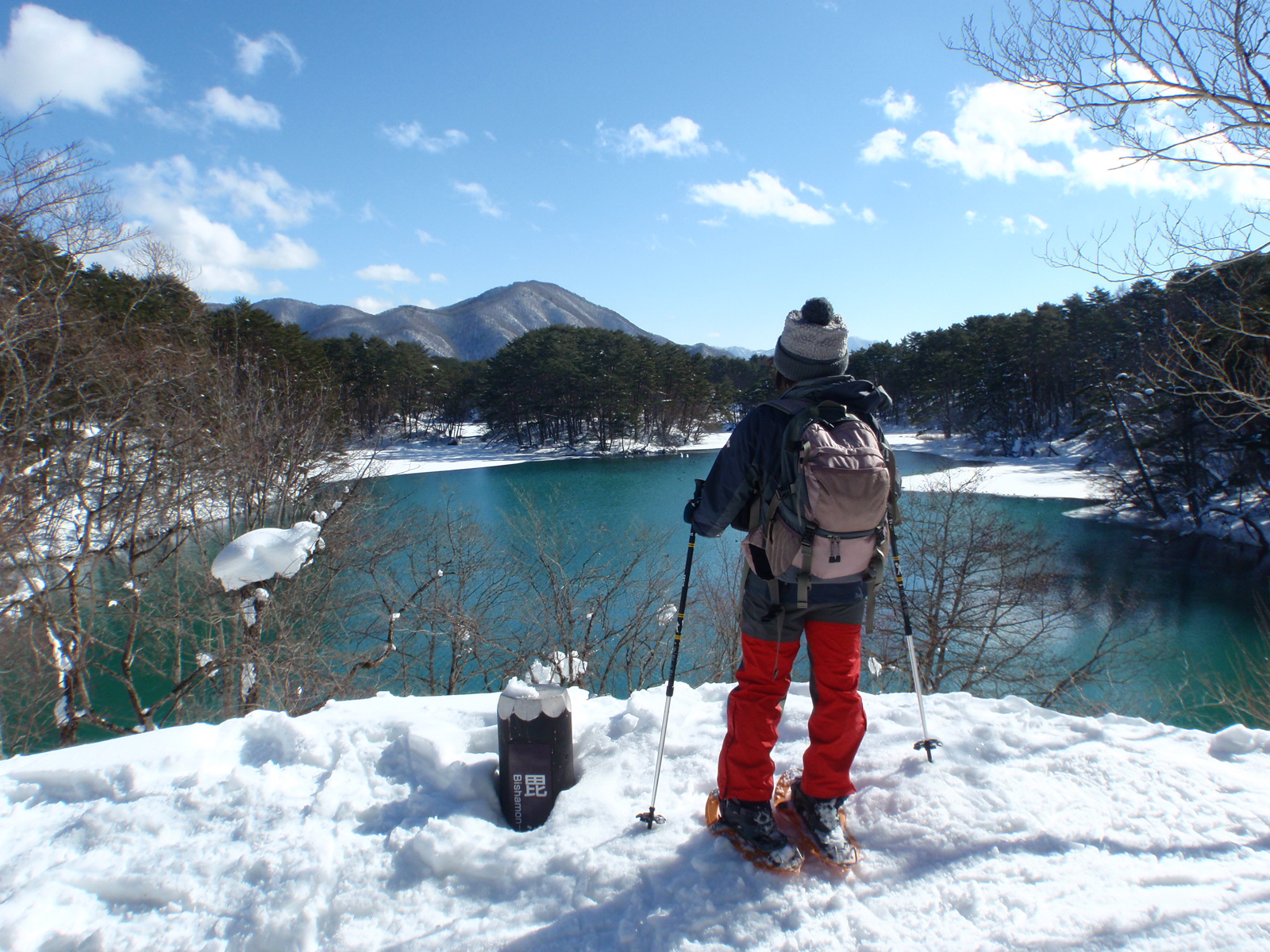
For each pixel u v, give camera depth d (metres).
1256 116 5.61
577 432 85.06
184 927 1.78
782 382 2.11
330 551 13.80
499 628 15.27
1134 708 14.80
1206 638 18.11
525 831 2.16
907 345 99.75
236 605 11.88
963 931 1.67
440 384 86.25
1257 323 7.75
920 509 16.67
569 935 1.69
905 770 2.32
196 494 13.10
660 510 29.84
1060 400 66.44
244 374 19.77
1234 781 2.20
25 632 10.86
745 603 2.05
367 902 1.84
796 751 2.53
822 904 1.77
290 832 2.09
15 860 1.98
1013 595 15.36
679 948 1.63
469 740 2.62
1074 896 1.76
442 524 17.12
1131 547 27.86
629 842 1.99
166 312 15.31
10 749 11.70
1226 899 1.71
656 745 2.60
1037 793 2.15
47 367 10.88
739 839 1.91
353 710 2.93
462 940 1.69
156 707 11.65
